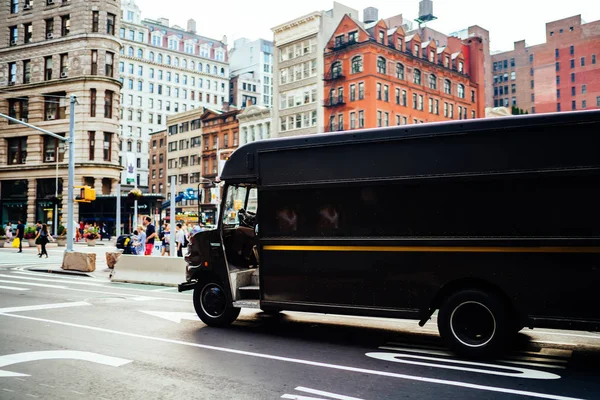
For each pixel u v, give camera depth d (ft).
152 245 68.54
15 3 187.83
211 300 30.63
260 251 27.76
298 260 26.63
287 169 27.35
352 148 25.66
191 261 31.14
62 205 174.91
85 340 26.53
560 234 21.15
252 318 33.81
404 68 206.69
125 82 353.72
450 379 19.76
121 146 348.79
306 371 20.89
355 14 224.94
